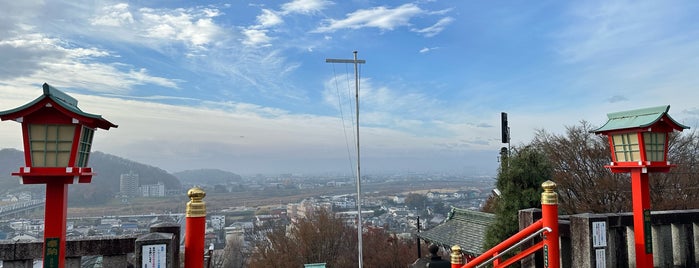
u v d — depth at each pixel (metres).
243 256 45.00
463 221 16.64
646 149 5.02
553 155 18.56
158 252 4.17
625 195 16.98
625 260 5.48
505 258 7.86
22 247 4.77
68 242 4.76
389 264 34.31
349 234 38.22
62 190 3.96
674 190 17.42
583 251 4.95
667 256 5.75
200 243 4.15
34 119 3.79
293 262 35.09
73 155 3.87
